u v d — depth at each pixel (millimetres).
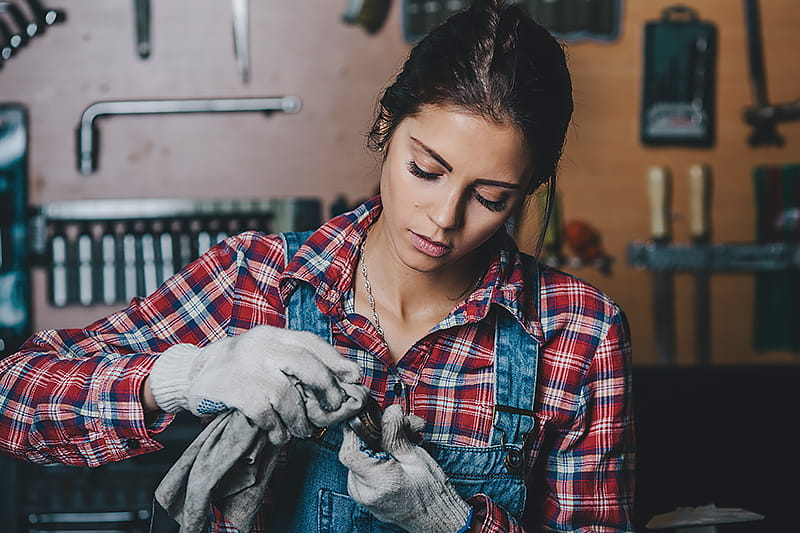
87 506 3049
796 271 3990
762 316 4031
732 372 3652
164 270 3682
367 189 3953
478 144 1052
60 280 3682
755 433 3512
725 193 4051
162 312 1312
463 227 1130
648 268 3990
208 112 3871
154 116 3887
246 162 3926
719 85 4039
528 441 1274
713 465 3398
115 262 3674
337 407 1055
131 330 1309
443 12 3891
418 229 1116
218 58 3898
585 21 3947
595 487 1327
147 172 3895
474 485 1246
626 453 1354
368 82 3939
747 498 3268
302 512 1254
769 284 4020
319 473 1248
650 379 3629
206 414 1102
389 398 1253
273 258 1316
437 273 1271
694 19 4012
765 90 4000
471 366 1266
